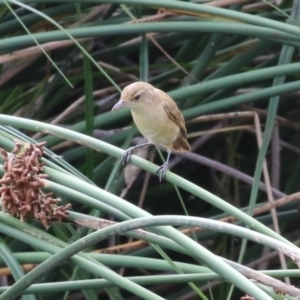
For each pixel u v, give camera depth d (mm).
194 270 5879
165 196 11453
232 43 10969
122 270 10180
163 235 5230
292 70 8297
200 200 11477
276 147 11094
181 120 7664
